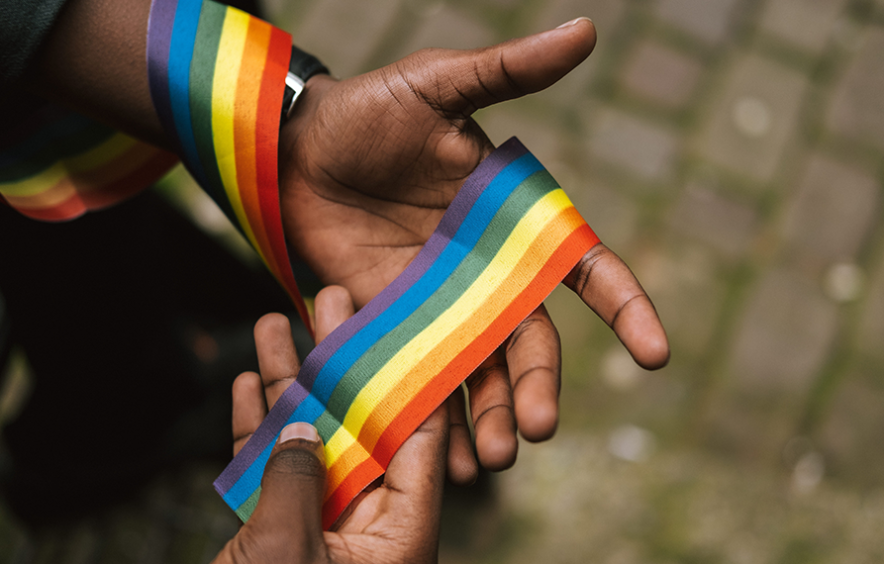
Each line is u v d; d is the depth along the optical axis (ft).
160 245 1.93
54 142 1.55
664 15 3.05
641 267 2.64
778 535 2.22
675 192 2.75
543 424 1.24
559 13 3.04
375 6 3.05
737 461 2.37
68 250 1.63
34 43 1.36
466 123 1.45
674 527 2.24
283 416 1.42
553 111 2.88
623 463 2.36
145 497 2.26
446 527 2.28
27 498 2.03
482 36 3.00
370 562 1.28
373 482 1.41
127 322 1.81
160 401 1.97
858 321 2.56
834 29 3.06
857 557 2.19
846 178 2.79
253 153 1.46
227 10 1.45
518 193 1.41
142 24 1.44
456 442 1.40
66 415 1.90
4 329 1.94
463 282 1.42
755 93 2.93
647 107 2.89
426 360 1.38
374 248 1.57
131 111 1.50
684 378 2.48
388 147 1.46
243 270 2.16
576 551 2.23
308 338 2.13
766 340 2.52
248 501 1.41
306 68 1.55
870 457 2.38
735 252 2.67
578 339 2.53
